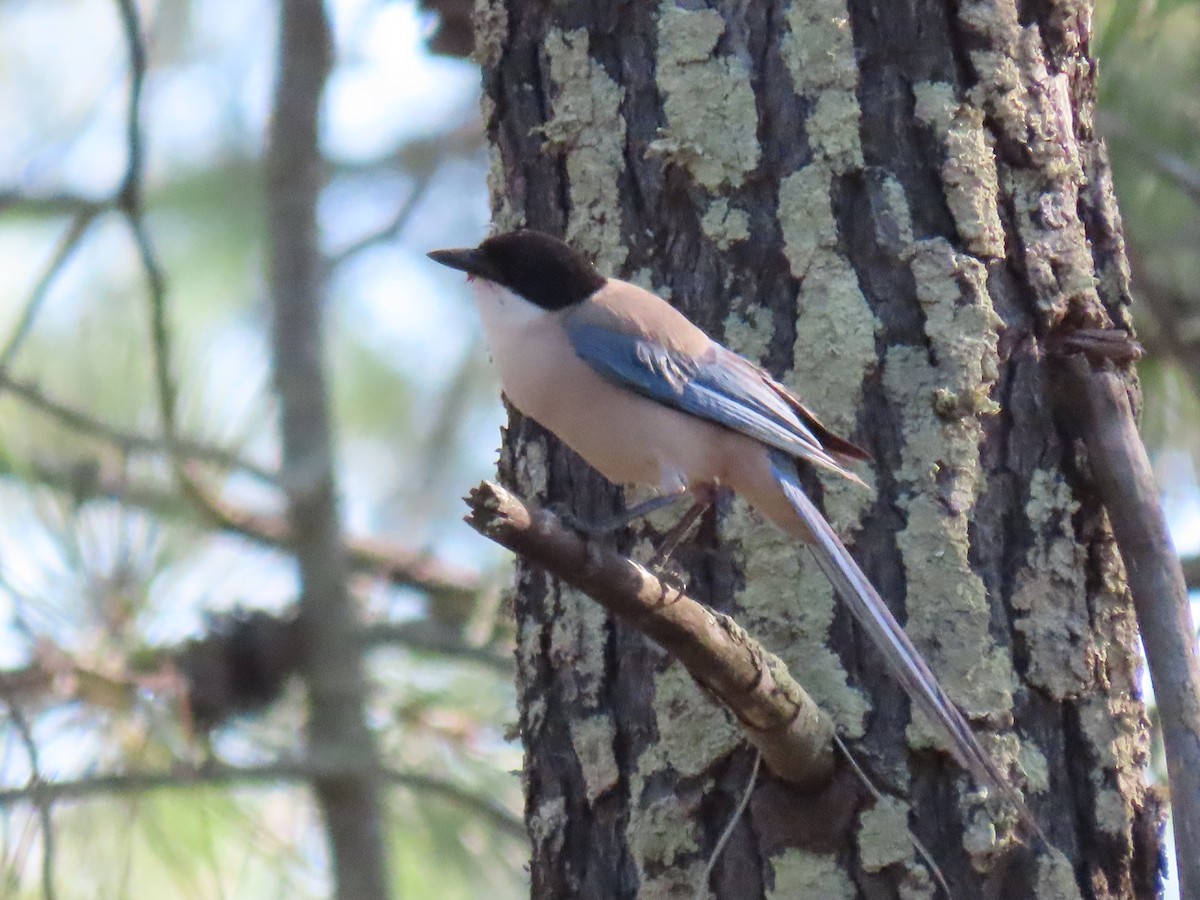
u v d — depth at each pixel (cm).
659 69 905
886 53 880
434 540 1669
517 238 939
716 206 888
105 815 1134
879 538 842
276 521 1320
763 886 810
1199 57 1205
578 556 686
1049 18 912
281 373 1348
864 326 856
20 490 1128
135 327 1499
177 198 1850
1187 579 1095
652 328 886
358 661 1234
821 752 791
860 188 870
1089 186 927
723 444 869
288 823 1247
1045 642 837
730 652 730
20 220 1708
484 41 967
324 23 1472
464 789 1207
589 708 870
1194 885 816
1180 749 834
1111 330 887
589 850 860
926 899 793
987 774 764
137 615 1141
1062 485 862
